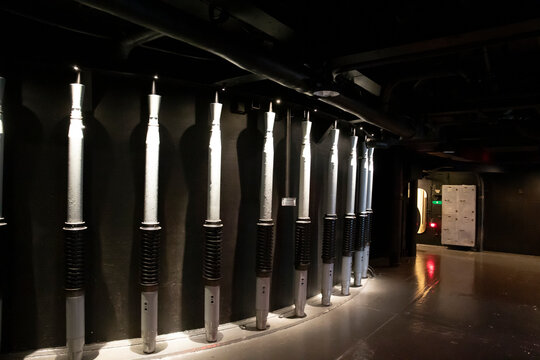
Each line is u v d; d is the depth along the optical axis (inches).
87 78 143.0
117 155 150.3
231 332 166.4
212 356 145.6
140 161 153.7
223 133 172.4
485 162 401.1
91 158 146.1
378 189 371.9
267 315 174.1
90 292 146.3
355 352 155.0
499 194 449.4
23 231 137.9
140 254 149.4
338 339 167.3
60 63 145.7
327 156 230.1
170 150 159.9
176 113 160.9
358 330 179.2
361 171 254.5
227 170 173.6
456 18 129.2
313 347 157.9
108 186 148.9
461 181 467.8
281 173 196.4
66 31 170.6
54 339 142.3
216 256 155.5
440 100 244.4
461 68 191.6
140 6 103.2
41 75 139.9
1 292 129.0
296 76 154.6
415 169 388.5
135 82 153.0
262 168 172.7
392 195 341.4
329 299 210.8
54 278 142.1
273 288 195.3
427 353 156.9
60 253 142.9
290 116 197.9
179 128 161.6
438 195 484.1
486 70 186.2
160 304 157.9
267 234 170.9
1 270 130.1
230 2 120.0
